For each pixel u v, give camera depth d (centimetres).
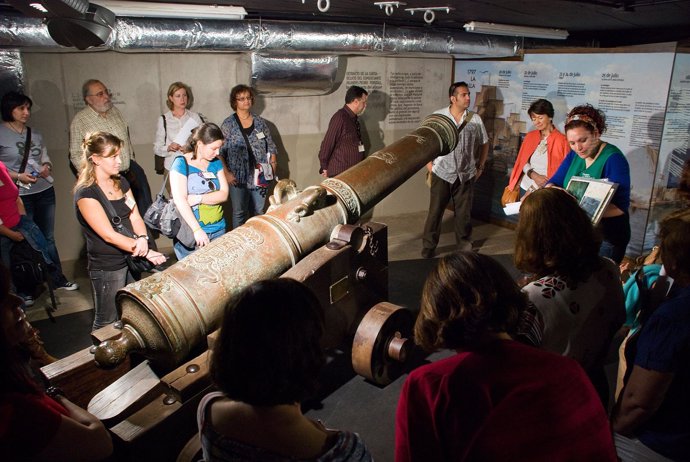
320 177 534
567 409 96
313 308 92
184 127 428
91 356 207
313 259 229
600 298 144
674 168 389
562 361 101
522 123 485
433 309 107
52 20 267
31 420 102
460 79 548
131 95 438
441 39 471
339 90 518
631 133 394
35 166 367
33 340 212
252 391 85
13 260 322
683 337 123
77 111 422
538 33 512
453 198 445
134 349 197
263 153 441
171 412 187
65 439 107
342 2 342
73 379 202
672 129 377
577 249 139
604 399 154
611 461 99
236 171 432
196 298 203
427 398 102
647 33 541
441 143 325
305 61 459
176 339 195
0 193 311
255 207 454
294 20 423
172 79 448
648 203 391
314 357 89
